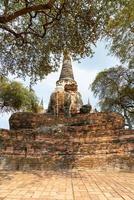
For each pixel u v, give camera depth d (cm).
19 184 1066
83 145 1945
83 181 1184
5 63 2202
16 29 2064
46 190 923
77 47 1917
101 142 1945
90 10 1738
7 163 1808
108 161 1814
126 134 1925
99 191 906
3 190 919
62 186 1019
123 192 891
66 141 1983
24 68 2198
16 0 1747
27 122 2503
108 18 1773
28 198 781
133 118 3691
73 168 1830
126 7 1783
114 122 2144
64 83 3316
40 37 1906
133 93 3381
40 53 2136
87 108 2855
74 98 3034
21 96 4331
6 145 1916
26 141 1972
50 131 2044
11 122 2541
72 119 2433
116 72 3453
